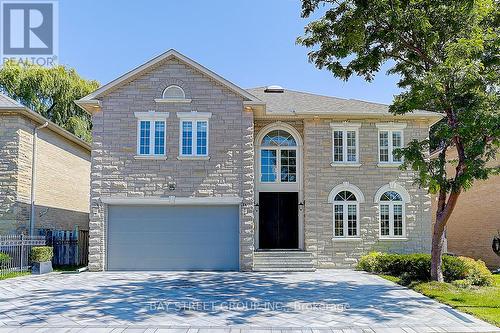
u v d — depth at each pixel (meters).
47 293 13.54
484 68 13.63
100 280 16.33
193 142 19.69
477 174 13.57
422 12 13.63
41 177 22.38
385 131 21.67
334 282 15.98
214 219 19.58
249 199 19.45
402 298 12.93
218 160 19.61
